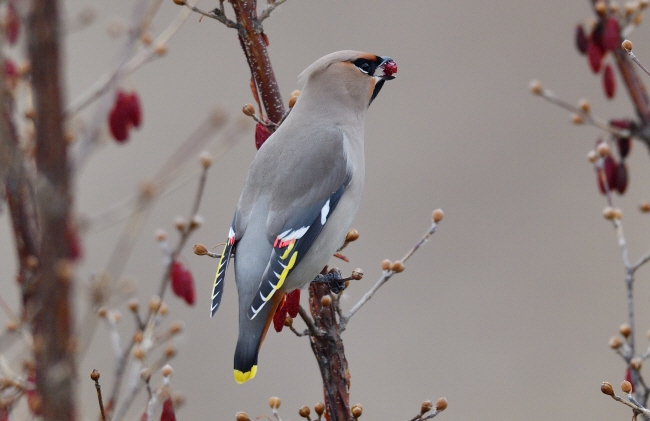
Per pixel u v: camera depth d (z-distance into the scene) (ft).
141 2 28.30
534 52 65.67
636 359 28.25
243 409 49.49
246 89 60.54
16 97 26.91
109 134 30.27
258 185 31.76
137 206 28.35
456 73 65.00
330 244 31.37
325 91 33.58
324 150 31.94
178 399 27.84
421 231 58.49
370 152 61.87
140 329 27.94
